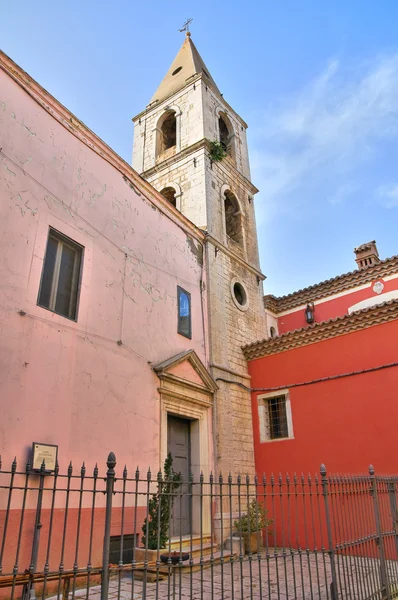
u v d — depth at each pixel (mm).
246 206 17766
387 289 17250
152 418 9805
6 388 6898
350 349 11836
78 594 6418
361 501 6840
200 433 11477
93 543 7590
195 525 10586
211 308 13352
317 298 19406
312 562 9047
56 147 9125
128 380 9398
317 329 12438
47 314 7949
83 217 9383
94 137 10211
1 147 7863
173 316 11648
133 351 9781
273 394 13062
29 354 7402
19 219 7867
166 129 19406
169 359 10734
